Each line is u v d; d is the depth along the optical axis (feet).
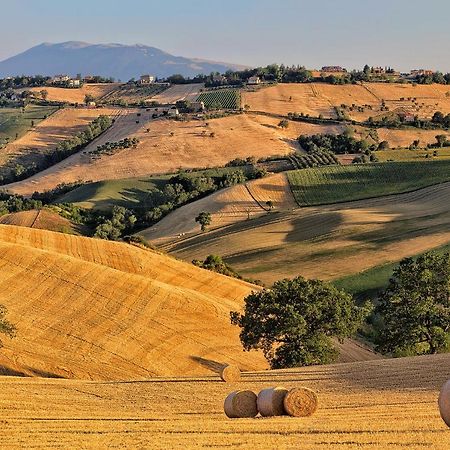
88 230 410.93
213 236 373.40
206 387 113.60
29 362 146.82
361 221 351.67
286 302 163.73
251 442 70.64
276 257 319.27
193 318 186.50
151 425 80.18
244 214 412.77
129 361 155.94
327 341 159.33
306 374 124.26
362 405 91.66
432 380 108.47
